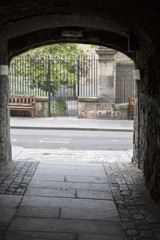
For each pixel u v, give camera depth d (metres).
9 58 8.28
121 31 6.97
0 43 7.09
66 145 11.13
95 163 8.53
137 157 8.19
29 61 19.80
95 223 4.58
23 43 8.20
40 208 5.12
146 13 4.42
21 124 15.19
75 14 6.07
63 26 7.99
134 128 8.49
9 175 6.99
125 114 17.41
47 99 17.69
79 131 14.25
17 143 11.35
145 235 4.17
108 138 12.67
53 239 4.04
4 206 5.15
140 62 7.11
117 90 20.36
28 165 8.02
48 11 5.79
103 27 7.14
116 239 4.07
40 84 19.88
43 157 9.23
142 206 5.30
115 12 5.22
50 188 6.19
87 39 8.27
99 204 5.37
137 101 8.00
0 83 7.32
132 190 6.18
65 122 16.05
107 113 17.27
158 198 5.27
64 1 5.09
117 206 5.29
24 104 17.42
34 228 4.36
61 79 19.88
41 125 14.98
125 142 11.91
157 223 4.54
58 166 8.02
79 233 4.23
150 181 5.91
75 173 7.37
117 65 19.66
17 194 5.77
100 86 17.09
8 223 4.50
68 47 21.17
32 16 6.03
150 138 5.99
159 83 5.20
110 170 7.74
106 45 8.44
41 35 8.23
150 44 5.55
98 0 4.81
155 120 5.55
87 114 17.42
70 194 5.86
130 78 20.52
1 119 7.50
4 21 5.95
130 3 4.40
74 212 4.98
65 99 18.03
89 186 6.39
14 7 5.11
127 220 4.67
